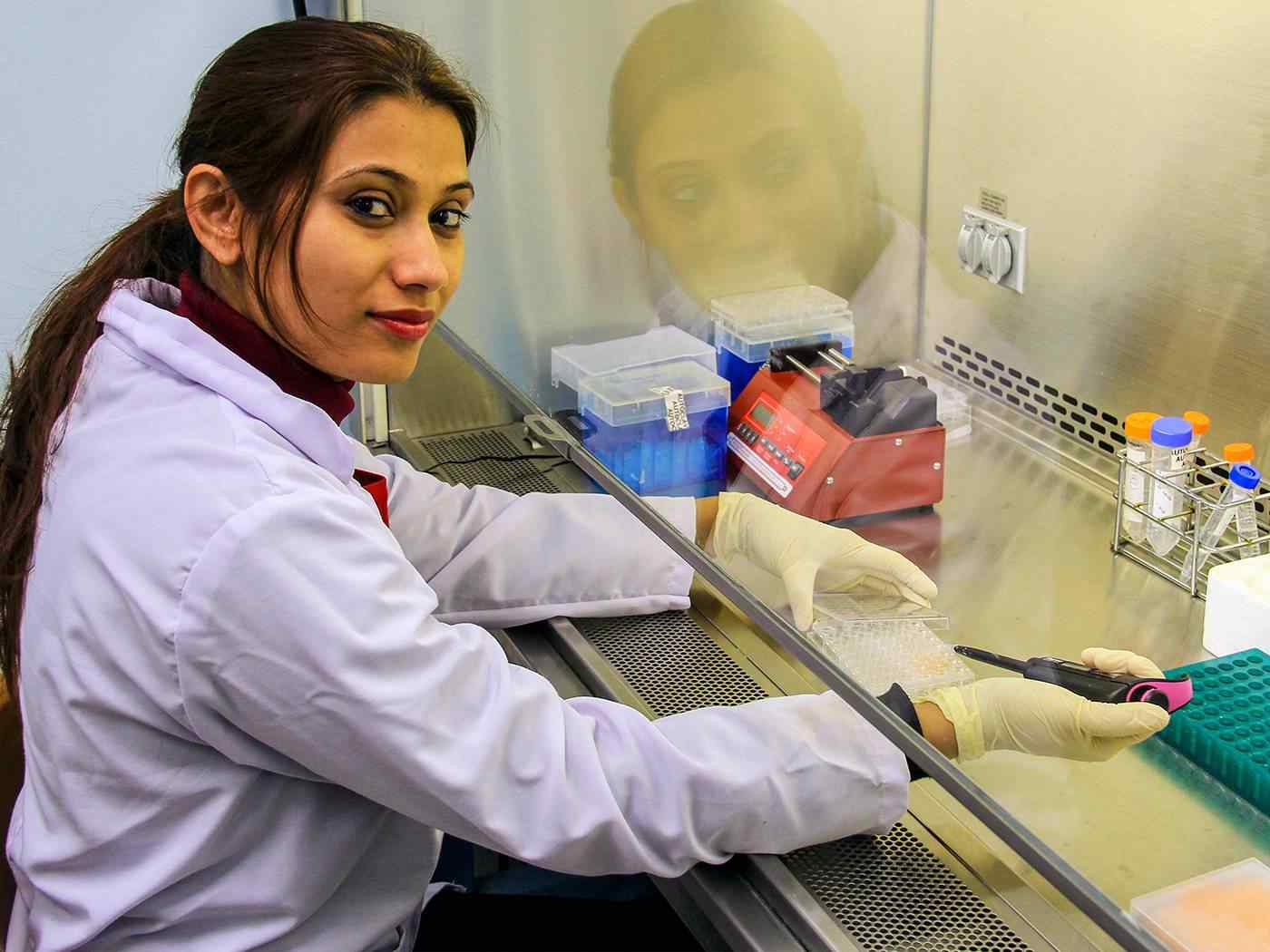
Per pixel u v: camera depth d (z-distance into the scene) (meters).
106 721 1.25
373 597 1.23
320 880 1.34
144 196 2.38
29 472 1.38
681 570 1.88
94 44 2.35
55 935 1.29
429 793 1.25
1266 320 1.52
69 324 1.43
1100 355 1.72
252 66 1.25
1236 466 1.47
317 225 1.25
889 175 1.87
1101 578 1.38
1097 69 1.66
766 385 1.74
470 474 2.20
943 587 1.40
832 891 1.39
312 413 1.33
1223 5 1.50
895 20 1.83
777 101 1.91
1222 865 1.02
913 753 1.18
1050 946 1.31
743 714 1.44
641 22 1.93
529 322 2.03
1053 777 1.12
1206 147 1.55
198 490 1.21
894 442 1.57
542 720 1.34
